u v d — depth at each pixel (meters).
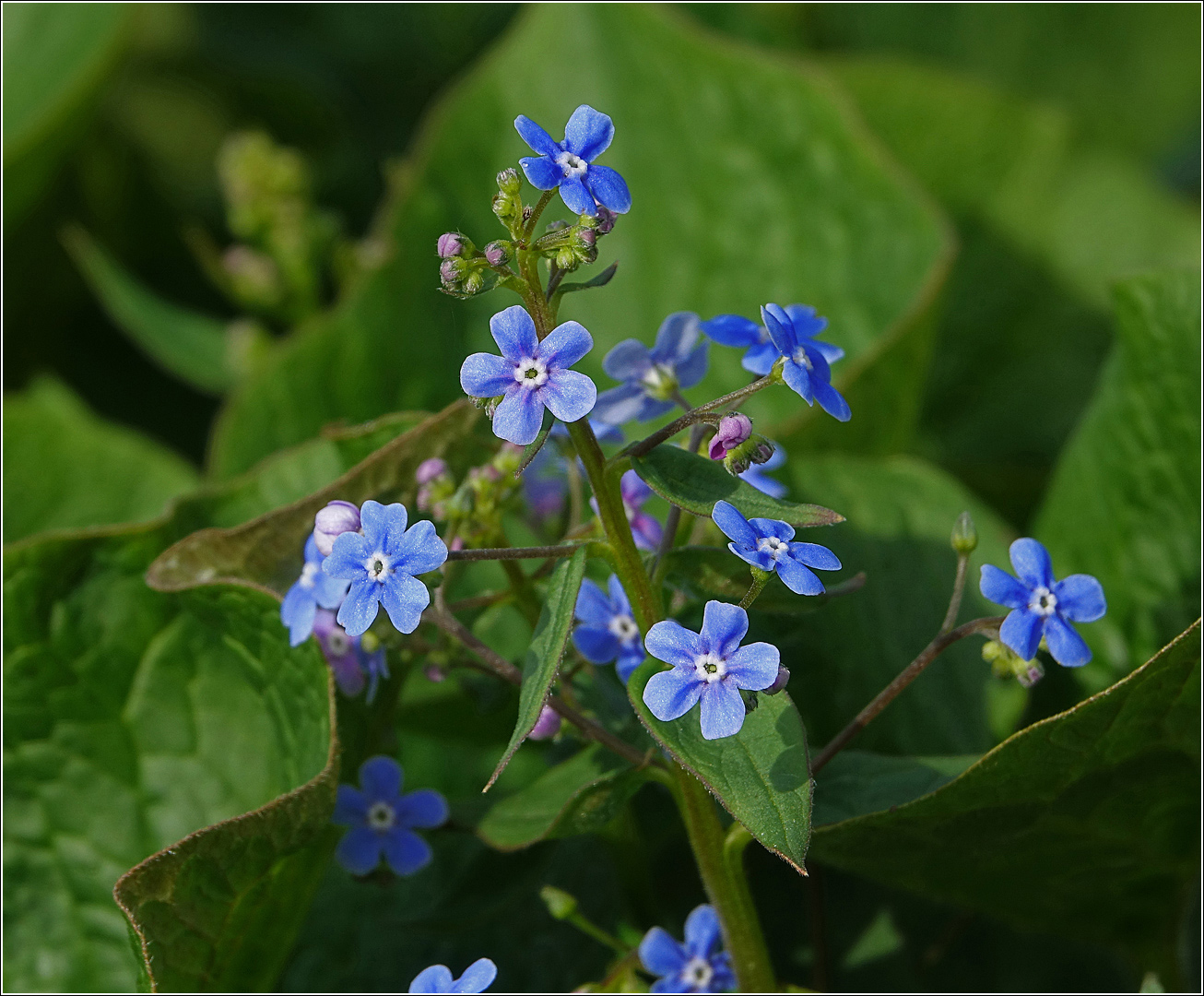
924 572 0.22
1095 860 0.20
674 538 0.19
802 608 0.18
